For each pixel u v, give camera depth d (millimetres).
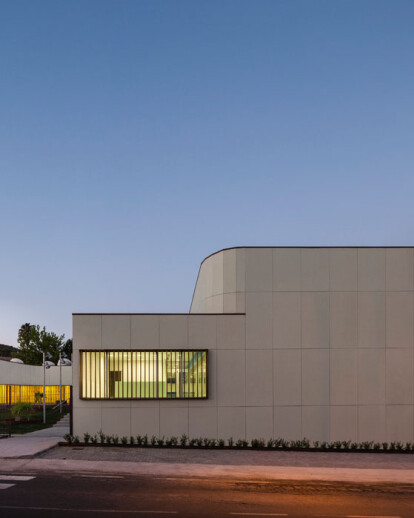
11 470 13805
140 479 12906
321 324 19547
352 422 19141
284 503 10781
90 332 19438
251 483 12625
